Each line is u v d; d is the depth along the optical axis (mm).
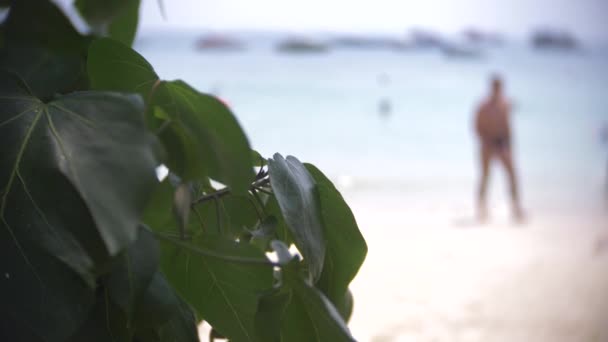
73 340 396
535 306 6484
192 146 359
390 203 13977
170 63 48969
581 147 28203
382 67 57656
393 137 27672
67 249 327
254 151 474
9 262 321
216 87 41125
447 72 55688
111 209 293
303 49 57781
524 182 18891
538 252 9312
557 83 50156
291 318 449
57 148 324
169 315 402
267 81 44344
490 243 9922
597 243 9922
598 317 6055
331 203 519
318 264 456
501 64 61656
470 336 5559
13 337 315
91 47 401
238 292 456
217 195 473
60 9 379
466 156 23438
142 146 312
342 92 41969
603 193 16438
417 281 7531
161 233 427
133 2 452
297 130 28688
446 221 11891
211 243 410
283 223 537
